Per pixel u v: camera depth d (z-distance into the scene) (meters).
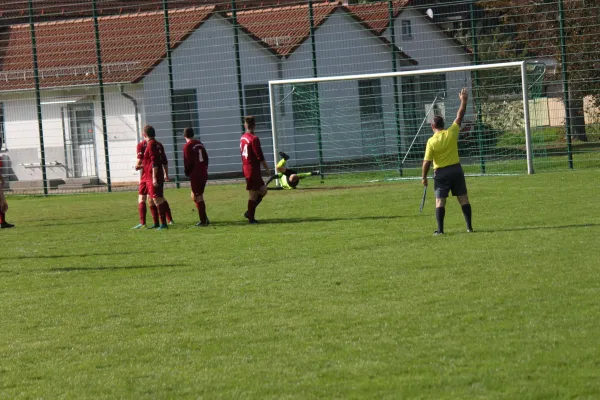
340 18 70.88
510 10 74.56
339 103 69.75
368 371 15.32
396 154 64.31
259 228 36.44
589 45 59.59
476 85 58.28
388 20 61.47
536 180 48.22
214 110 69.00
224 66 68.69
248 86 69.56
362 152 67.56
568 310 18.53
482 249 26.80
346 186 53.47
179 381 15.55
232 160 69.94
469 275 22.94
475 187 46.47
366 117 68.88
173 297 23.00
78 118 70.31
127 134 69.00
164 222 38.38
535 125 57.97
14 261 31.05
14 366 17.20
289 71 70.81
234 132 69.25
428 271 23.92
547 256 24.81
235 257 29.14
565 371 14.58
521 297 19.98
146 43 69.94
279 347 17.33
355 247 29.47
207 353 17.30
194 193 38.31
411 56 72.00
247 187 38.19
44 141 70.94
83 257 31.14
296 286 23.31
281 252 29.56
